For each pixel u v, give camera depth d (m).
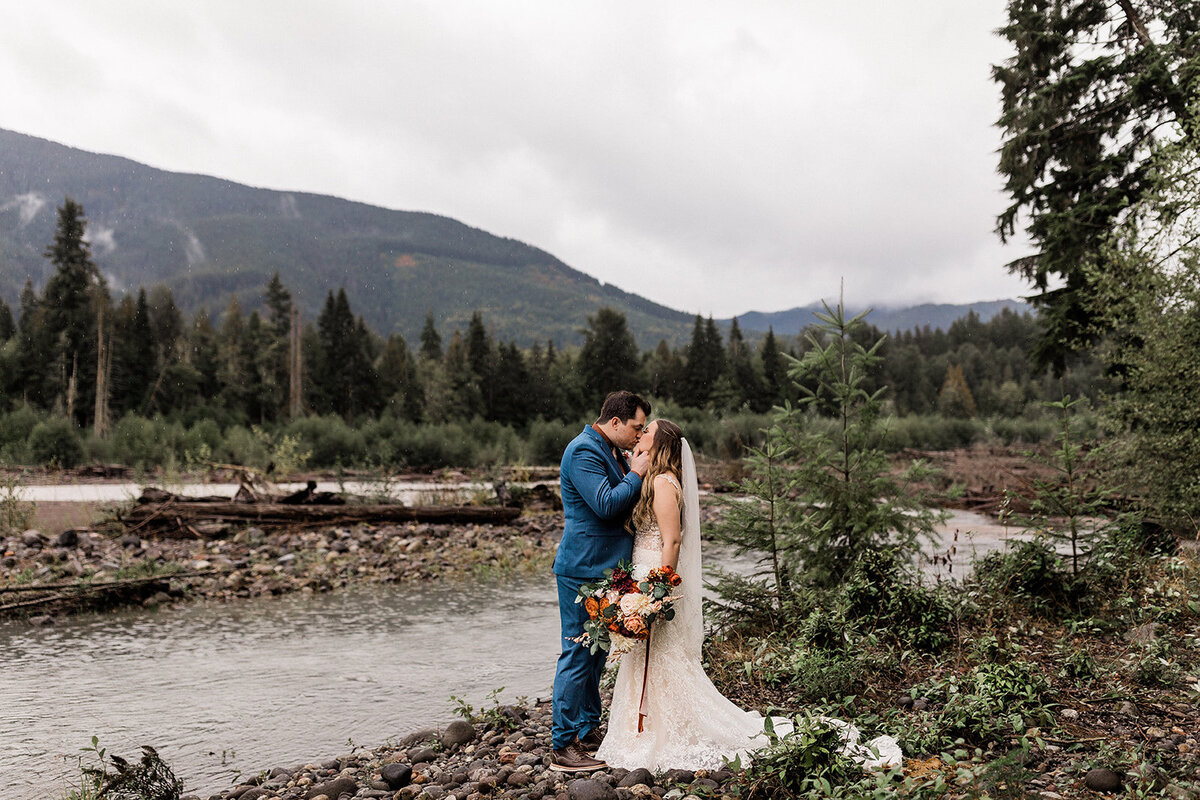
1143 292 8.66
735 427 36.69
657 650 3.84
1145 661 4.47
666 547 3.72
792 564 6.07
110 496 18.55
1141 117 13.76
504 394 63.88
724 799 3.29
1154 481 8.23
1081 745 3.61
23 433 31.23
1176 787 2.99
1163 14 14.04
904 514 5.94
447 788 3.70
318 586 10.04
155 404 54.22
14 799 3.81
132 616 8.34
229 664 6.43
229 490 20.33
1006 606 5.68
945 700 4.32
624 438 4.01
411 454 34.78
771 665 4.97
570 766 3.73
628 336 71.62
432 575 10.95
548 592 9.82
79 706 5.36
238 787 3.90
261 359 66.81
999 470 20.45
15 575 9.43
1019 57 14.84
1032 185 14.62
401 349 83.38
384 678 6.01
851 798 2.89
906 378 103.50
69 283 51.81
